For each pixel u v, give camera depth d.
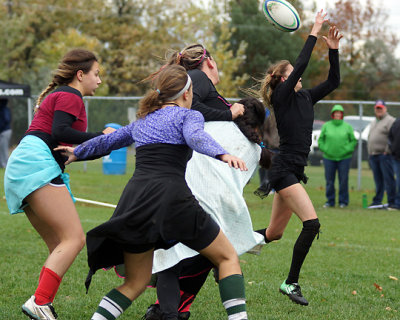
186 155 6.02
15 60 71.00
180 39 72.25
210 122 7.18
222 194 6.86
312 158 35.75
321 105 26.36
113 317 6.02
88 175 27.92
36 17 72.56
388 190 20.17
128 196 5.83
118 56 72.12
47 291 6.29
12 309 7.46
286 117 8.06
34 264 10.09
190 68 7.63
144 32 73.38
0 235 12.79
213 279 9.46
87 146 6.23
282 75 8.23
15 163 6.39
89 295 8.33
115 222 5.61
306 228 7.77
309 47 7.93
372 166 20.55
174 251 6.61
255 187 23.92
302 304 7.77
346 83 81.44
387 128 20.17
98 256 5.77
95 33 73.81
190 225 5.80
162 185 5.75
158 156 5.87
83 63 6.79
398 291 8.98
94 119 28.00
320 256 11.62
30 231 13.34
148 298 8.28
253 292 8.68
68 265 6.38
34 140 6.48
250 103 7.37
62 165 6.62
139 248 5.84
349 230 15.19
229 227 6.95
